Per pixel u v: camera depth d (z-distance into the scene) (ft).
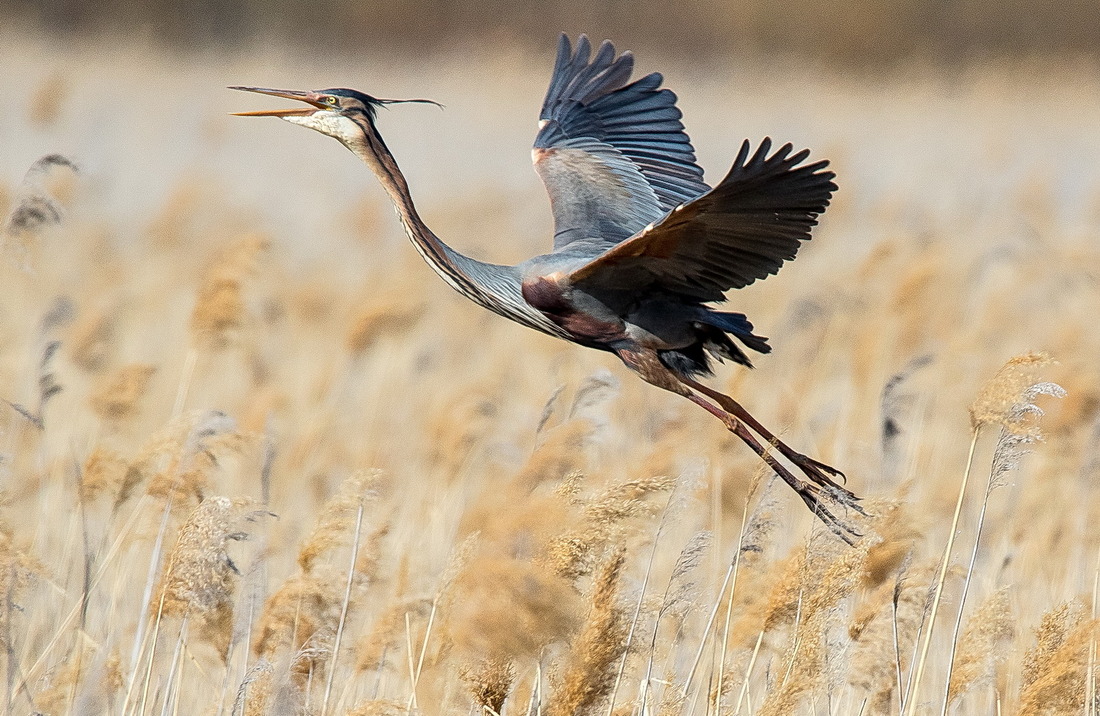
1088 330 62.85
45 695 29.66
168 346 60.03
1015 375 28.81
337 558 37.04
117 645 33.19
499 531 25.90
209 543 28.86
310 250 87.61
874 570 29.37
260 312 59.31
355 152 37.17
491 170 134.10
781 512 32.01
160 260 73.15
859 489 43.11
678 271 32.60
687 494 29.55
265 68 194.80
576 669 25.59
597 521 25.95
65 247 76.33
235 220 84.79
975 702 33.65
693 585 28.35
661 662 32.09
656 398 50.42
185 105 155.63
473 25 224.53
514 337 61.62
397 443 49.93
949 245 77.61
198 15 213.87
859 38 225.56
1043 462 43.27
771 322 66.64
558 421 49.70
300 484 43.96
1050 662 27.61
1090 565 38.75
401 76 199.52
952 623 36.01
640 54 224.74
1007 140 162.71
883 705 30.37
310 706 29.53
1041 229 92.94
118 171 114.21
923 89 210.38
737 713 29.63
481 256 72.64
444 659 28.17
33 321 59.06
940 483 42.65
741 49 225.35
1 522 31.32
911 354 57.36
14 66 168.55
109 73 174.29
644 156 40.73
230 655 32.32
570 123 41.24
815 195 29.27
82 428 47.73
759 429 33.19
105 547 36.86
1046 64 219.82
